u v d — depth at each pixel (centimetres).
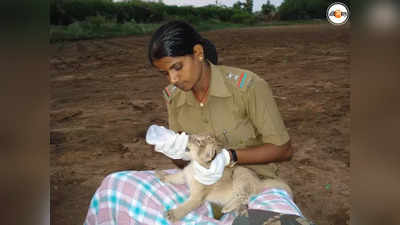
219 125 238
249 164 229
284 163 481
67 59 1700
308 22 4900
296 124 639
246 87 226
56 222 363
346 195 395
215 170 215
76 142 602
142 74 1271
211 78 232
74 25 3108
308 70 1163
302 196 399
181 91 247
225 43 2142
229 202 232
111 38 2825
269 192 225
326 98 800
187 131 255
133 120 721
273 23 5116
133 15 4197
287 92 873
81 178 467
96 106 843
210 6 5522
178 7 4962
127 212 214
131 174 230
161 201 228
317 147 533
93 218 220
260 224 182
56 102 891
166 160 518
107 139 612
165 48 205
